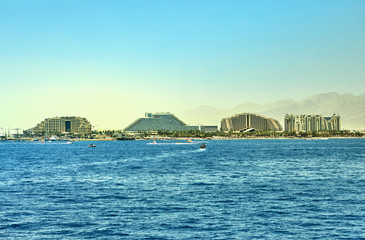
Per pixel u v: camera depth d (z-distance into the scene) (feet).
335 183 351.46
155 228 202.69
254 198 276.21
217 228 202.49
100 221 215.51
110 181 367.86
